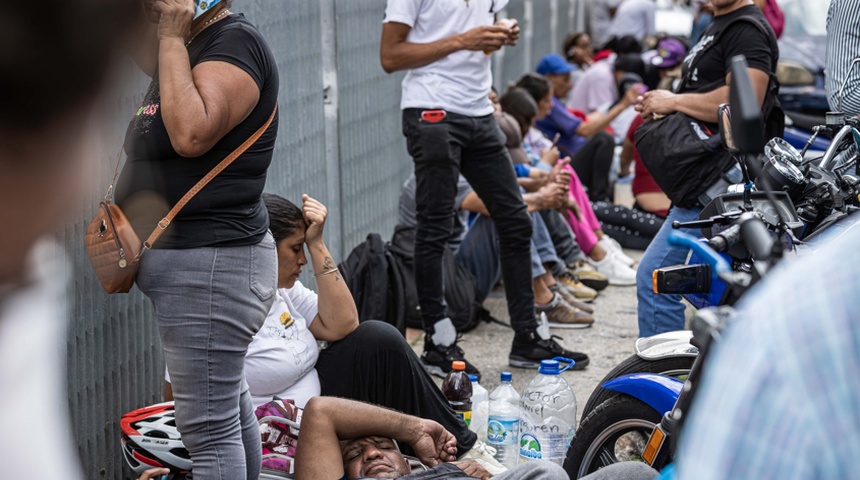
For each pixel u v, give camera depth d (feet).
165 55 7.69
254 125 8.21
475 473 10.50
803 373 2.71
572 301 19.03
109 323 10.73
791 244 7.91
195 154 7.77
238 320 8.30
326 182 16.83
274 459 10.53
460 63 14.26
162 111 7.71
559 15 42.50
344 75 17.63
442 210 14.65
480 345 17.15
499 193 15.10
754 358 2.81
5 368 2.32
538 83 23.90
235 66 7.93
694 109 12.87
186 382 8.30
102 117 2.28
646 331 13.30
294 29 15.19
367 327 11.62
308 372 11.55
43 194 2.23
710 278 8.55
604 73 31.48
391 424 10.60
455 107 14.32
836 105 12.48
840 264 2.83
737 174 12.71
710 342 4.94
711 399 2.91
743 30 12.76
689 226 7.98
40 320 2.37
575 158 25.38
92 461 10.53
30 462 2.37
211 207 8.08
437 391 11.83
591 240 21.62
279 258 11.04
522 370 15.90
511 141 19.81
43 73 2.13
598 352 16.98
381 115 19.79
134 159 8.13
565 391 12.16
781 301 2.86
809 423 2.68
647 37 45.29
